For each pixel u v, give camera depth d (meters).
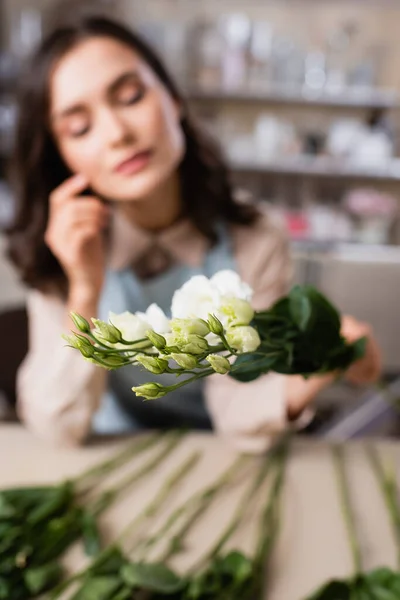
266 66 2.23
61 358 0.88
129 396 1.08
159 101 0.90
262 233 1.09
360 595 0.65
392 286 1.60
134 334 0.51
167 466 0.84
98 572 0.68
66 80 0.87
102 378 0.89
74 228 0.89
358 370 0.81
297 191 2.50
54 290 0.99
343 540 0.75
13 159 0.99
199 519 0.77
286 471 0.84
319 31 2.36
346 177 2.49
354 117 2.46
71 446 0.87
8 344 1.16
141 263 1.03
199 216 1.03
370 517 0.78
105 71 0.87
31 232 0.98
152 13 2.35
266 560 0.72
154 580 0.66
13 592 0.68
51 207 0.94
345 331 0.80
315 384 0.84
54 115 0.90
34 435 0.90
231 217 1.08
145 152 0.89
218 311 0.51
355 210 2.24
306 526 0.76
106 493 0.78
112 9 2.30
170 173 0.94
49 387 0.87
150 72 0.92
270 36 2.24
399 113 2.37
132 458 0.85
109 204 1.00
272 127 2.24
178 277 1.03
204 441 0.89
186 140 1.03
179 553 0.73
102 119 0.87
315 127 2.47
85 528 0.73
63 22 0.92
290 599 0.69
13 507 0.74
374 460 0.86
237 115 2.47
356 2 2.29
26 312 1.17
